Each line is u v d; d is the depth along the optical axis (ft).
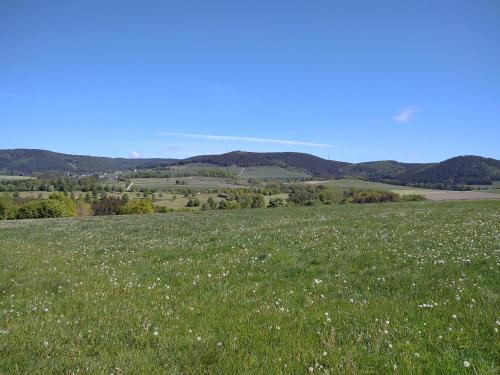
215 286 37.93
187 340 23.91
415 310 28.07
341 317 27.32
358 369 19.80
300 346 22.63
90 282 40.60
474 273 37.01
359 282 36.99
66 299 33.81
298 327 25.77
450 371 19.30
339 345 22.68
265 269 44.39
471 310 27.02
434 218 90.38
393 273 38.93
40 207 315.78
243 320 27.40
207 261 50.60
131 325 26.84
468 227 69.67
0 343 23.38
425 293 32.24
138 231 98.53
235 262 48.57
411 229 71.72
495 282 33.78
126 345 23.67
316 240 61.57
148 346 23.35
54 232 109.81
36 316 29.22
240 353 22.02
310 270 42.83
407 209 126.41
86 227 123.34
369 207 149.07
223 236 74.43
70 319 28.48
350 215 110.42
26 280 41.60
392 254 48.21
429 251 48.49
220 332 25.39
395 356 20.90
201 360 21.45
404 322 25.77
